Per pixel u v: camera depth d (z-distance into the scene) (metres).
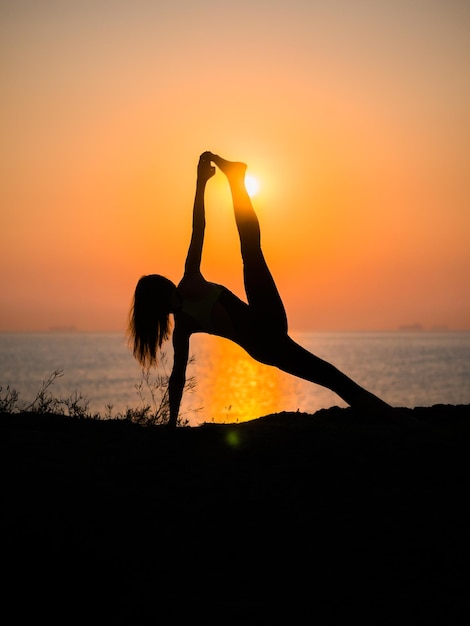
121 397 47.06
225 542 4.61
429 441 5.77
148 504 5.07
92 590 4.24
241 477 5.38
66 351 182.25
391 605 3.97
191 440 6.32
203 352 175.12
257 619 3.95
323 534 4.59
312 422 7.38
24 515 4.88
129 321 6.17
